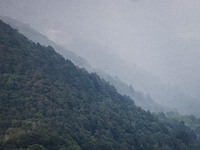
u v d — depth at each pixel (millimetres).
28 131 118125
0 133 121688
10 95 147875
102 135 149875
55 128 130250
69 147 120062
